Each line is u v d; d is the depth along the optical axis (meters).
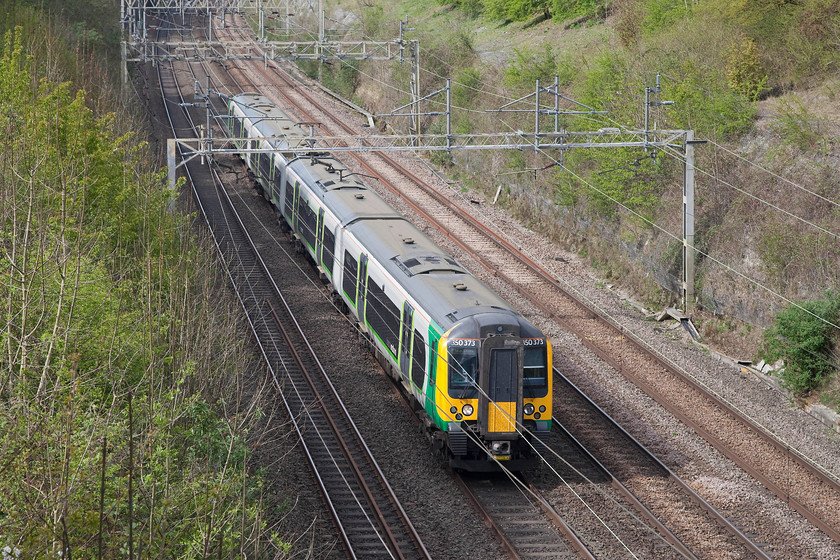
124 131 103.19
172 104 193.50
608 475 62.62
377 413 72.50
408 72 181.00
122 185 68.12
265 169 132.88
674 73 112.12
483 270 107.31
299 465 63.34
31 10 115.81
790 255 84.81
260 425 67.88
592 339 88.75
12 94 61.53
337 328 91.00
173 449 44.56
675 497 60.06
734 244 92.19
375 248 80.94
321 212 100.50
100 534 27.95
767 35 111.88
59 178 51.19
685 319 93.06
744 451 67.25
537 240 121.38
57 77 82.81
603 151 107.31
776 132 96.88
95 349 48.59
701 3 128.25
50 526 30.61
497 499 59.59
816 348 76.50
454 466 61.75
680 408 74.31
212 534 36.25
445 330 61.97
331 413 72.31
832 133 92.50
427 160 160.50
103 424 38.09
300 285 103.62
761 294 86.31
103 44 162.75
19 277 44.16
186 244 68.94
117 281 54.84
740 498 60.12
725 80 108.56
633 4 158.75
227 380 62.69
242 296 97.81
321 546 52.84
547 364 62.31
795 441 69.25
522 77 149.75
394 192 138.00
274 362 81.56
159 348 50.69
